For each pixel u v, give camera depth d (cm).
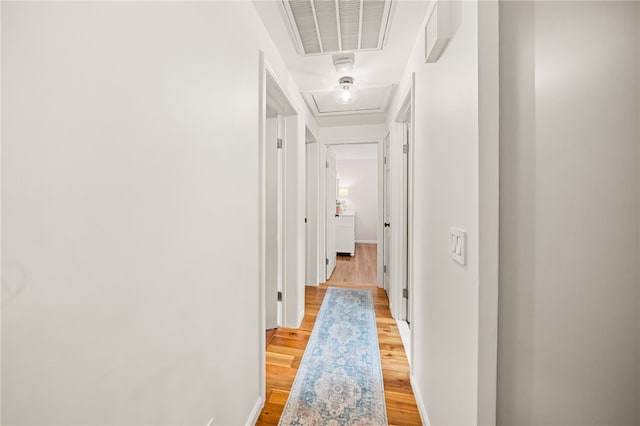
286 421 142
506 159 88
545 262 89
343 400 156
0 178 39
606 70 87
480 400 85
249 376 133
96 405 54
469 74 90
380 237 347
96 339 54
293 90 215
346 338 223
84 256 51
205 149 91
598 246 88
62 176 47
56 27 46
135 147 62
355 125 345
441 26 107
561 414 90
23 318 42
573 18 87
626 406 88
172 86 74
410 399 158
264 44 147
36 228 44
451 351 107
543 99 88
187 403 84
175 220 76
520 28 88
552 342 90
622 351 88
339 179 719
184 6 79
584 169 88
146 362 67
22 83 42
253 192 134
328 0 128
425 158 143
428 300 138
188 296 83
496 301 85
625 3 86
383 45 166
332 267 430
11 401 41
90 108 52
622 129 87
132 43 61
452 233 104
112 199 56
